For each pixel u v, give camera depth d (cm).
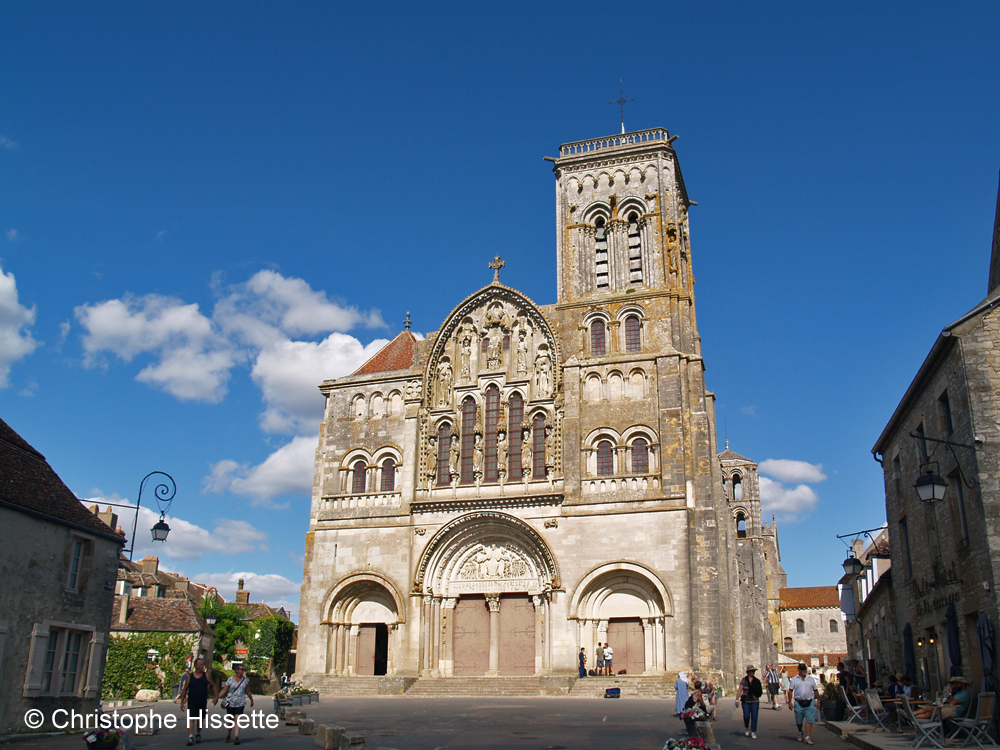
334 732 2462
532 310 6066
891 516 4181
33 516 3122
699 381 5625
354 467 6241
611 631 5338
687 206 6825
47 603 3170
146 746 2564
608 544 5369
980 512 2655
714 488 5438
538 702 4428
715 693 4612
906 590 3941
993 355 2733
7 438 3428
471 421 6034
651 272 6025
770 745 2753
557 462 5678
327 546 6038
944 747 2384
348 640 5906
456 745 2616
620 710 3894
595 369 5797
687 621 5088
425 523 5838
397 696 5166
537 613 5500
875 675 5422
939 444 3136
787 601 12450
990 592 2584
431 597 5697
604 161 6400
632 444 5591
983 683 2589
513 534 5656
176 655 6044
